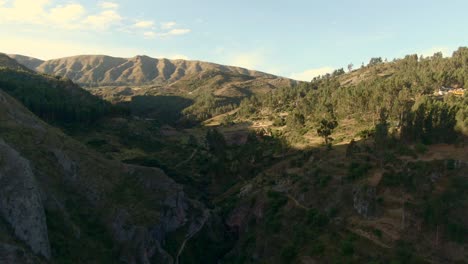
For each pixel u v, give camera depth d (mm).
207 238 89438
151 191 86438
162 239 78312
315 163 103312
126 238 69312
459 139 89500
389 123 122688
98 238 67000
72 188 73500
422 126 96875
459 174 72312
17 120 81375
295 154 131000
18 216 53125
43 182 68062
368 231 68438
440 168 74438
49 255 54438
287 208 86062
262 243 80062
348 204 77438
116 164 88625
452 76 179750
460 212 63125
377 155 90875
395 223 67938
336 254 66562
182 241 82750
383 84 165500
